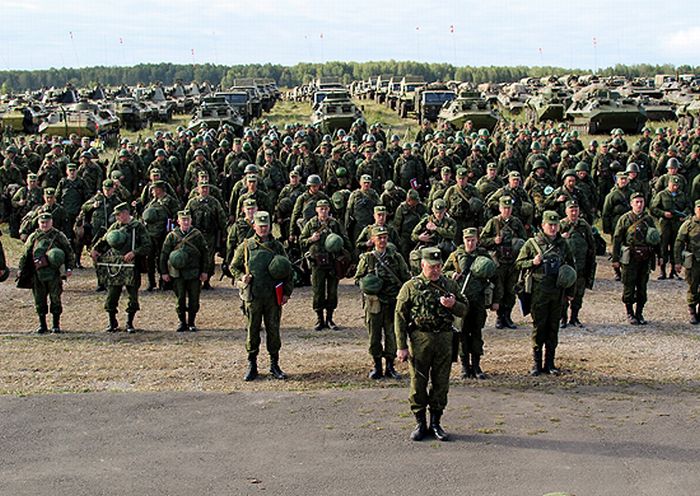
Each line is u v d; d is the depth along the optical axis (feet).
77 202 58.54
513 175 48.55
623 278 43.06
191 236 41.93
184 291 42.14
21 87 572.92
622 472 23.57
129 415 29.04
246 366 35.83
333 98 127.95
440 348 26.45
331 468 24.12
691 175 69.97
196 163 66.74
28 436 26.94
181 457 25.09
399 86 183.01
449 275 33.83
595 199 57.88
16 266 59.06
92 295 50.85
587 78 185.06
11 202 65.46
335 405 30.14
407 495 22.15
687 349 38.60
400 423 28.12
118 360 36.65
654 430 27.17
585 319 44.78
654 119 144.56
